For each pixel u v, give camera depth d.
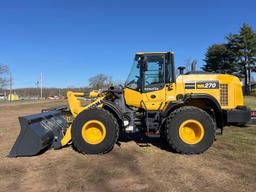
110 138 8.60
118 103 9.64
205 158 8.06
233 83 9.84
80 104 9.89
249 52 65.56
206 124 8.55
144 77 9.56
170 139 8.57
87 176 6.73
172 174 6.77
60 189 6.02
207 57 70.38
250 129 12.95
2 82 85.31
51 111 10.38
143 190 5.87
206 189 5.87
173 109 9.03
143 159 8.03
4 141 11.07
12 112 28.00
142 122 9.52
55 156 8.47
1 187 6.19
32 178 6.70
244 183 6.16
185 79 9.60
